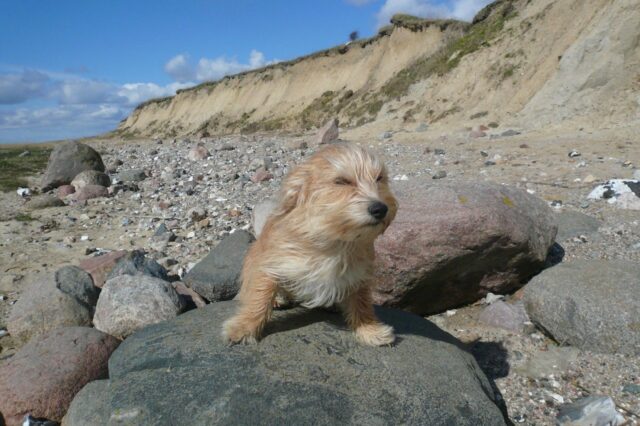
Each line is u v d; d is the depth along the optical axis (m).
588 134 3.33
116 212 2.30
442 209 1.16
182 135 10.46
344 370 0.75
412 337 0.87
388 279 1.14
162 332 0.85
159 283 1.16
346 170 0.76
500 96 4.72
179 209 2.30
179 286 1.29
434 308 1.25
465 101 5.04
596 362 0.99
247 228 1.93
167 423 0.67
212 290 1.23
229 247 1.34
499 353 1.06
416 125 5.11
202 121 10.77
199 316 0.90
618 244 1.45
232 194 2.50
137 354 0.80
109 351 1.00
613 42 3.89
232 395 0.69
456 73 5.44
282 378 0.72
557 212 1.74
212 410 0.67
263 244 0.83
